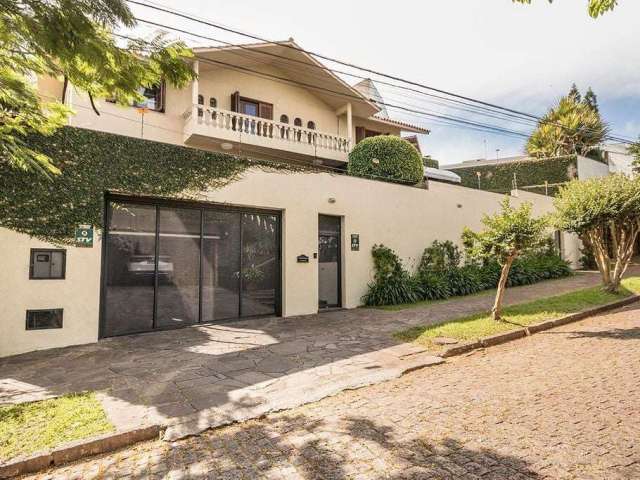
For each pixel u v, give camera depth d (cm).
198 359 653
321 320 996
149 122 1404
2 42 432
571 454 337
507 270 869
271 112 1706
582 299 1096
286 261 1067
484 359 648
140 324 856
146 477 328
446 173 2209
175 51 459
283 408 458
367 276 1241
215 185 945
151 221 884
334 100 1869
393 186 1334
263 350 707
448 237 1493
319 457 348
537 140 2927
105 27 397
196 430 402
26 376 571
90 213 782
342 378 552
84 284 771
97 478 330
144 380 550
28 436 380
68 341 749
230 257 998
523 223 815
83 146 780
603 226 1167
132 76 459
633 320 880
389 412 441
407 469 322
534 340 761
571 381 518
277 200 1053
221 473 329
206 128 1417
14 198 716
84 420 416
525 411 428
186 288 924
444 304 1162
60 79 534
